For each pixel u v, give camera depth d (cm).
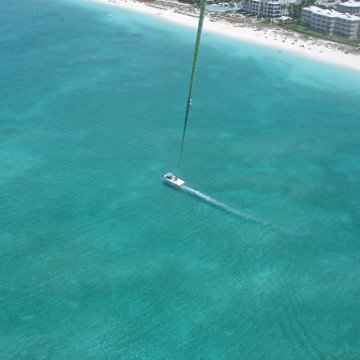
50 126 12006
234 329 6850
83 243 8206
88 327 6694
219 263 7994
